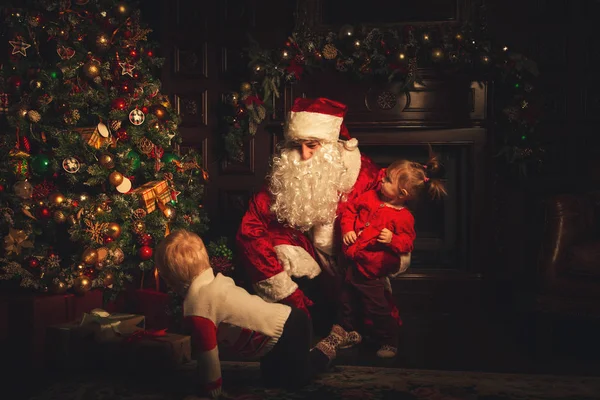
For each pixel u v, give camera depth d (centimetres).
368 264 310
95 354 288
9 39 344
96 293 337
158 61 383
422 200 426
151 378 276
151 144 354
